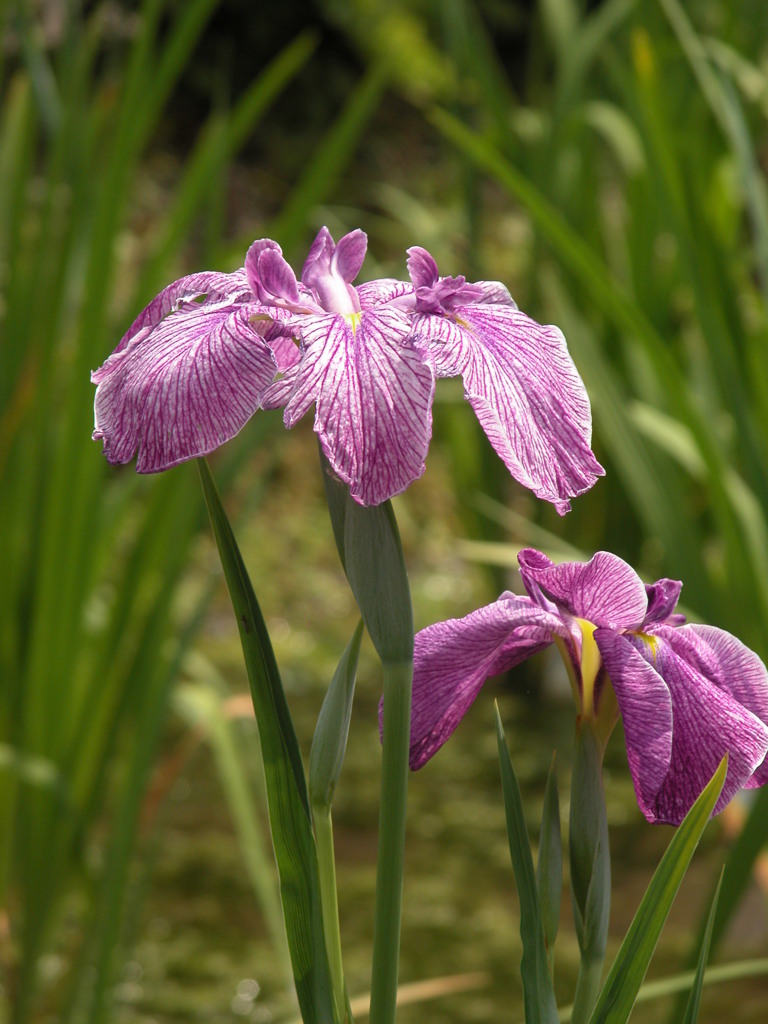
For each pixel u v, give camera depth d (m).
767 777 1.07
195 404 0.99
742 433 1.92
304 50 1.91
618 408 2.33
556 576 1.05
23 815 1.82
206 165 1.89
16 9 2.04
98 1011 1.68
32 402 1.84
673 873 1.03
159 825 1.92
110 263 1.80
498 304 1.04
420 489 5.32
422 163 6.61
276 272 1.02
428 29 6.63
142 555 1.81
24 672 1.81
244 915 2.55
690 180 1.98
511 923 2.54
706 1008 2.19
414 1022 2.18
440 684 1.06
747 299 2.41
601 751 1.05
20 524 1.84
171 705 1.93
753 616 2.12
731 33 2.69
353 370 0.99
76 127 1.92
